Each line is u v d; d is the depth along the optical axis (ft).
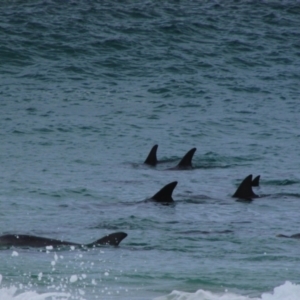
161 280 153.17
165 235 207.41
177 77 537.65
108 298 138.00
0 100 458.09
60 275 155.53
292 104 490.90
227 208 252.62
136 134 398.83
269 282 153.07
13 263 165.89
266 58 601.21
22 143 367.04
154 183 298.76
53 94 480.23
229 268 165.58
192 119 437.58
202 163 346.74
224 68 569.23
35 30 610.65
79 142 375.45
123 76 535.19
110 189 281.54
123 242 196.85
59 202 255.09
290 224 230.48
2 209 239.71
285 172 329.31
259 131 417.49
